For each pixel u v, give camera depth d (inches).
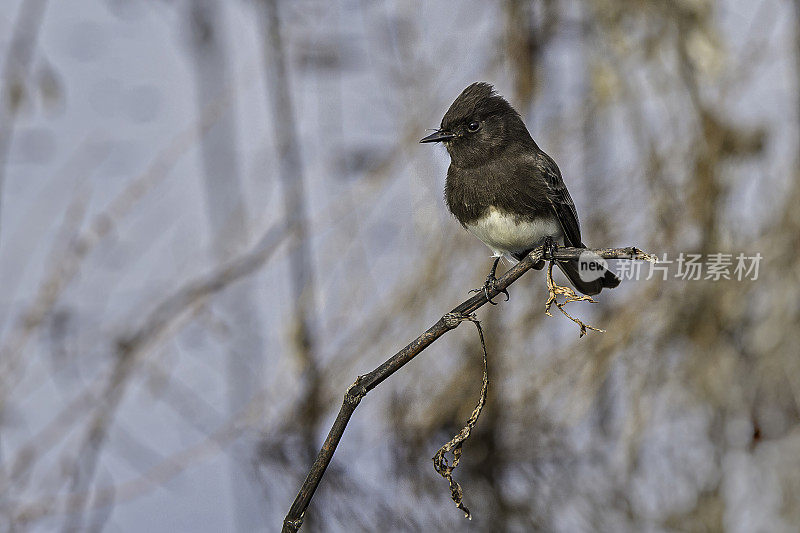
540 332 450.9
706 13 415.5
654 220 438.6
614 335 441.4
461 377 449.7
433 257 450.9
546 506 434.9
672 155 433.7
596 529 428.8
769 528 428.1
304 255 462.9
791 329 426.9
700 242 431.5
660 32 422.3
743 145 424.5
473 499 440.1
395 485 446.9
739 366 436.5
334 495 441.1
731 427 437.4
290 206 467.2
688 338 438.6
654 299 438.9
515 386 448.5
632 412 438.9
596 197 446.6
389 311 455.5
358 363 455.8
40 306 449.1
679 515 430.0
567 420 444.1
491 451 446.3
